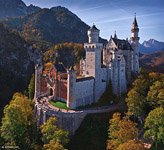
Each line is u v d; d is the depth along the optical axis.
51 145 89.75
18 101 132.88
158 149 100.88
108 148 96.44
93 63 146.88
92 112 127.25
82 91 138.75
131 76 171.38
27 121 122.81
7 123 109.31
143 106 124.19
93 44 145.00
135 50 179.12
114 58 153.00
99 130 118.81
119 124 101.88
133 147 82.44
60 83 144.88
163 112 100.56
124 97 151.38
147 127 115.75
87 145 113.06
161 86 130.25
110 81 154.00
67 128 122.50
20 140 108.75
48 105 138.00
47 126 106.44
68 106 132.75
